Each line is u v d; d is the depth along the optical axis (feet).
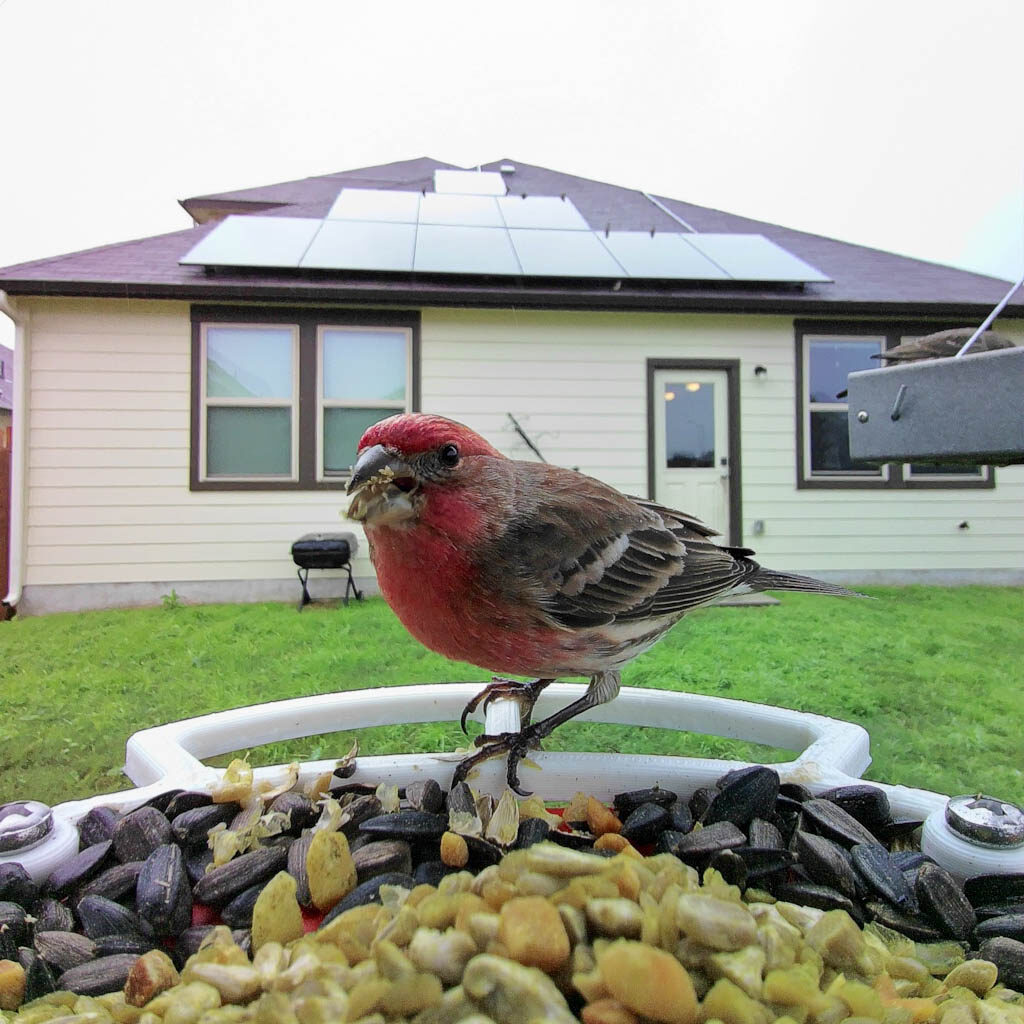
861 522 27.04
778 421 26.68
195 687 13.44
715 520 26.61
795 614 20.65
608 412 25.77
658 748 10.13
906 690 12.66
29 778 9.57
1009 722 10.87
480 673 14.32
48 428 23.22
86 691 13.28
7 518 25.59
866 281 28.89
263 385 24.47
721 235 30.81
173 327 23.82
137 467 23.68
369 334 24.88
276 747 10.21
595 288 25.31
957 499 27.37
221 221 28.45
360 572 24.54
